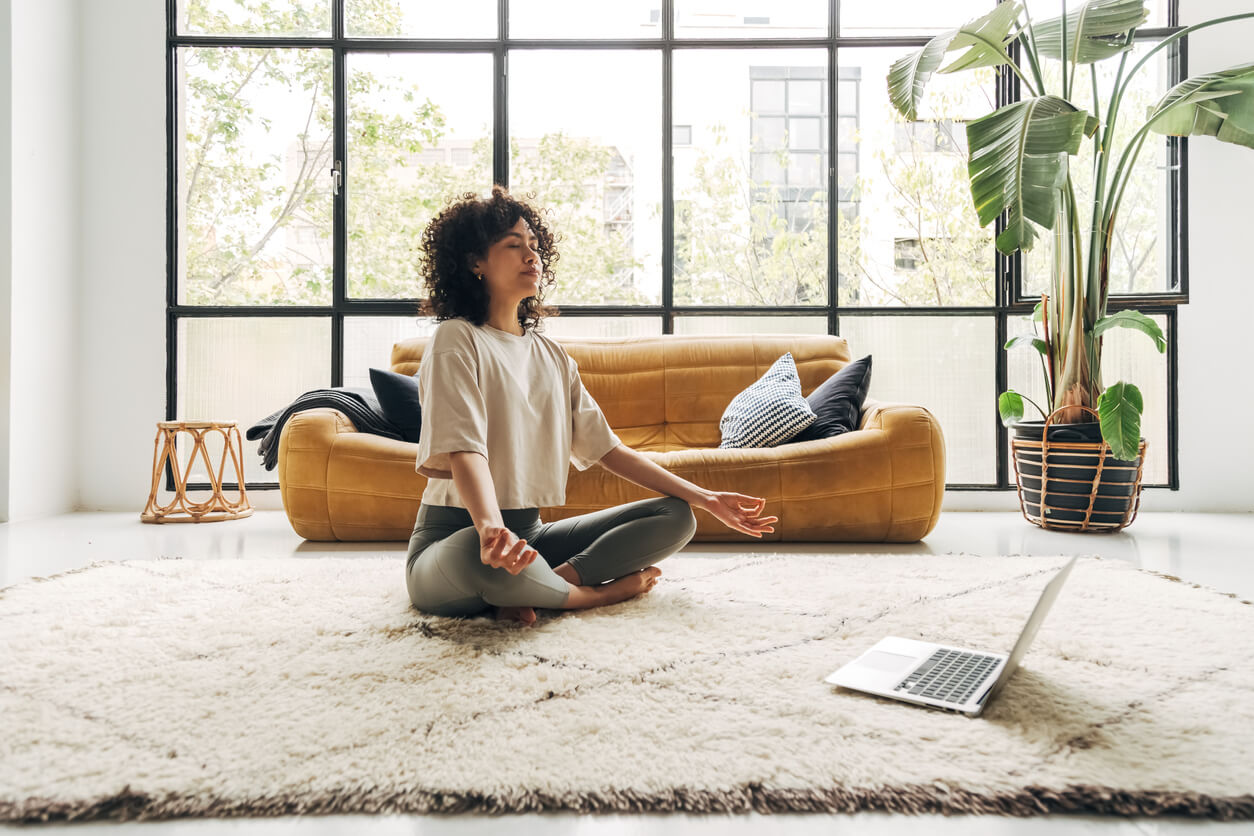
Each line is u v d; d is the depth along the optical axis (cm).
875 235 421
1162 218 402
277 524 351
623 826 89
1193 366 394
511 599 155
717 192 425
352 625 161
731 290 425
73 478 400
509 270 168
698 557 249
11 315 354
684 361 368
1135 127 404
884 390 420
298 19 420
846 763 100
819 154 423
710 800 92
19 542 297
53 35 384
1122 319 320
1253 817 88
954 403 418
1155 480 401
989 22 323
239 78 420
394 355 369
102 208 405
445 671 132
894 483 288
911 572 218
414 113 423
